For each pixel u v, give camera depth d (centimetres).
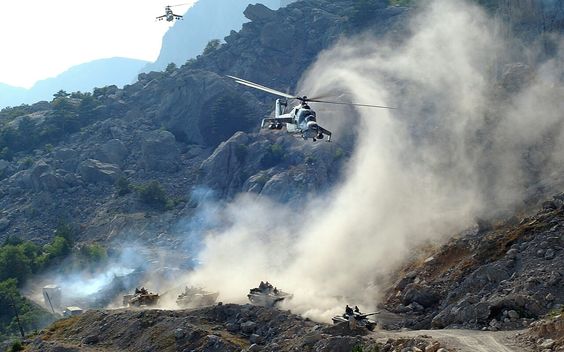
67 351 12338
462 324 10569
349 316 10775
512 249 12075
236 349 10894
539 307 10231
